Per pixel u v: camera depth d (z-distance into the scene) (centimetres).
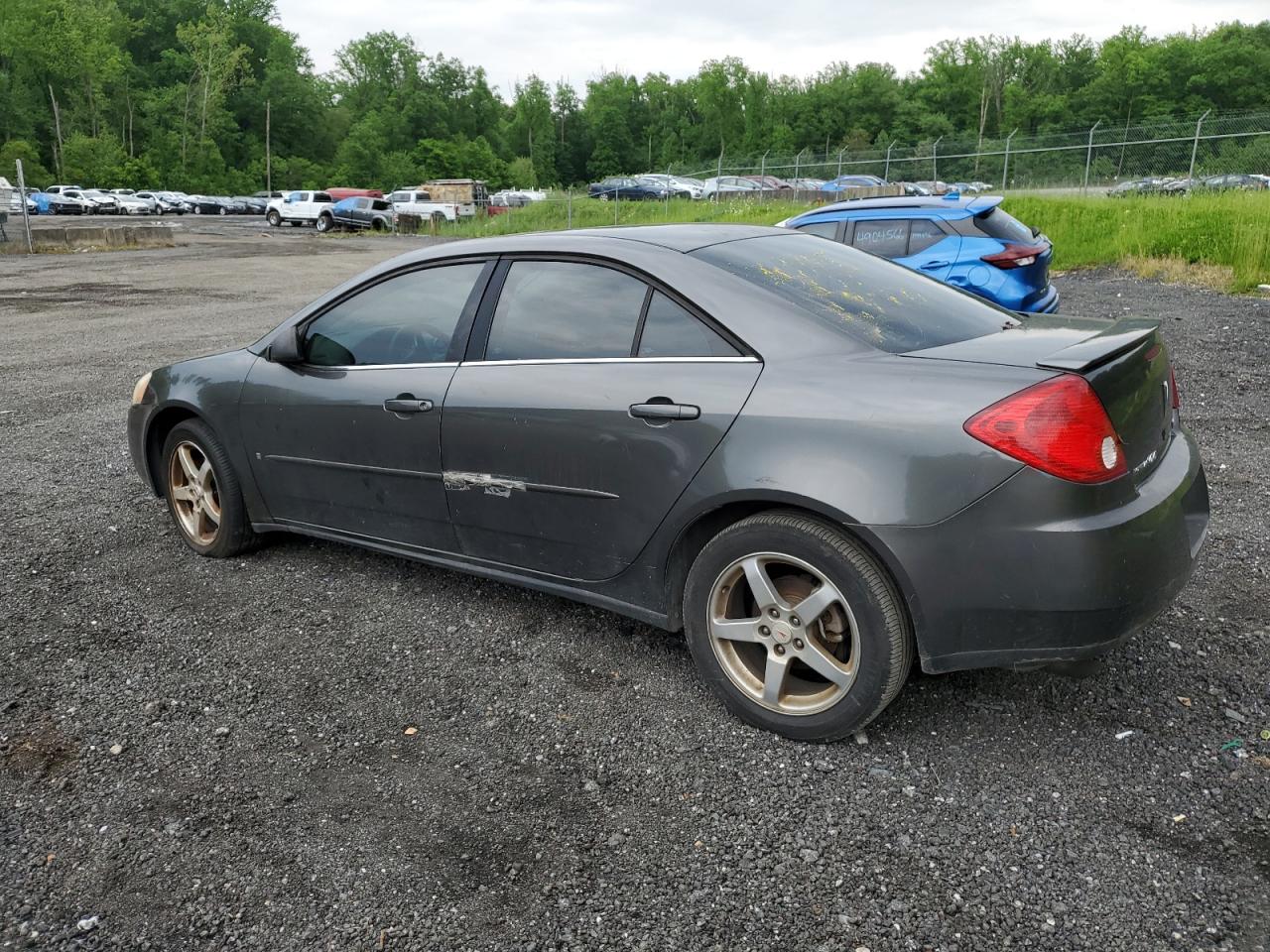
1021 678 318
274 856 242
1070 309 1164
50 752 291
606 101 13975
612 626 369
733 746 286
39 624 379
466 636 363
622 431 301
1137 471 263
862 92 11962
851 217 905
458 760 283
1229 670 317
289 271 2283
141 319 1354
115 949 212
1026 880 226
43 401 813
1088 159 2733
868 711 270
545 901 224
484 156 11850
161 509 522
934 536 251
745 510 291
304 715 310
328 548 457
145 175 9394
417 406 352
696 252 319
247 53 11162
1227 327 1001
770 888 226
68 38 9544
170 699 321
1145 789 258
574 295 327
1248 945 203
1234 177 2267
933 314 314
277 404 401
